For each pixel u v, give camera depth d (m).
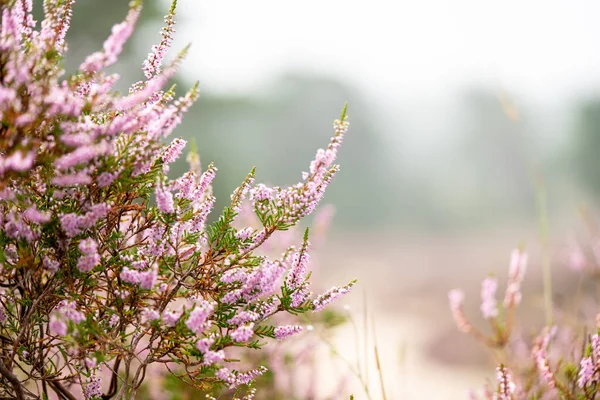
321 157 2.34
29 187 2.24
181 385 3.79
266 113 59.38
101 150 2.04
